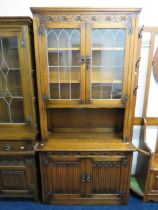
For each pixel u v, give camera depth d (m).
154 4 1.63
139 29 1.45
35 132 1.58
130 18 1.34
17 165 1.65
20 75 1.46
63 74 1.51
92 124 1.85
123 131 1.65
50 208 1.71
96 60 1.49
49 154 1.59
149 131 1.96
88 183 1.67
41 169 1.64
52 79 1.51
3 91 1.53
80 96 1.53
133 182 1.96
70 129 1.86
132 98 1.52
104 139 1.72
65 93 1.55
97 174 1.65
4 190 1.73
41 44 1.40
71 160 1.60
